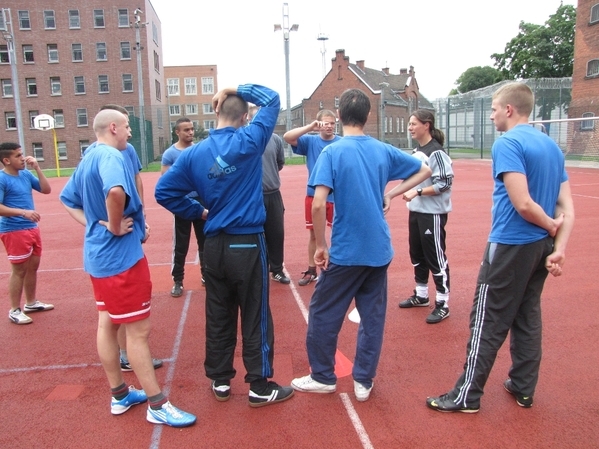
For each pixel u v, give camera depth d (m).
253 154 3.18
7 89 41.09
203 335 4.64
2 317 5.24
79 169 3.27
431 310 5.11
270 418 3.24
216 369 3.40
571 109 25.72
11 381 3.82
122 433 3.11
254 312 3.30
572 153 24.83
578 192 14.14
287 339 4.50
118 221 2.93
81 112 41.62
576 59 26.72
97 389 3.68
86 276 6.91
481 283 3.13
